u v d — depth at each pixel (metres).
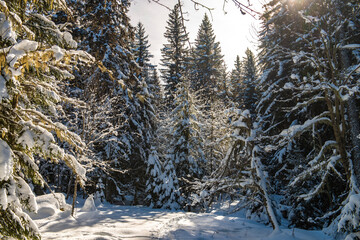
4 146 3.06
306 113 11.25
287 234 8.05
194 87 22.25
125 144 17.81
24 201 3.41
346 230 7.15
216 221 10.24
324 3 9.09
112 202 18.84
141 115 19.86
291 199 11.50
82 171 4.09
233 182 9.95
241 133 10.63
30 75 4.34
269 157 13.05
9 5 3.71
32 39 3.71
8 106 3.60
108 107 13.34
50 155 3.65
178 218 10.99
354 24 8.81
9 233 3.15
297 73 11.05
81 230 7.97
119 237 7.44
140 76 20.09
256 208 11.45
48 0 3.96
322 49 9.59
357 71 8.27
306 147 12.18
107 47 11.47
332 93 9.81
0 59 2.99
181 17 2.52
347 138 10.06
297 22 10.90
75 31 10.87
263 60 13.54
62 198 11.00
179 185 16.83
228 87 32.84
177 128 17.92
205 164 18.59
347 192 8.31
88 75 11.07
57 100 4.48
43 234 7.26
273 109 12.67
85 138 11.68
